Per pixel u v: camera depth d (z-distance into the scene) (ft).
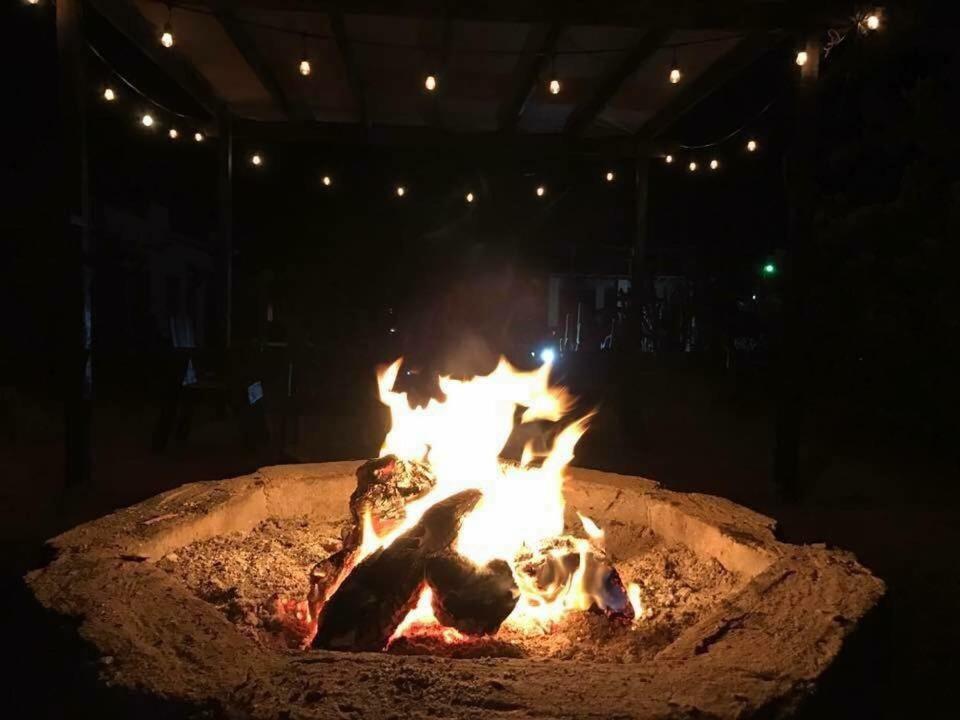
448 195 57.31
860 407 28.84
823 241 27.63
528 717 5.12
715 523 10.39
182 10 19.70
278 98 27.30
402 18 19.62
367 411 32.12
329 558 9.56
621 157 29.86
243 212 66.39
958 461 24.47
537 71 22.93
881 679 7.30
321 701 5.28
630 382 27.20
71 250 17.66
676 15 17.49
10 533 14.60
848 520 17.10
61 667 6.09
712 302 58.70
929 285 25.23
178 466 21.27
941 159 26.14
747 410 36.09
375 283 60.64
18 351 40.06
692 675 5.77
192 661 5.82
